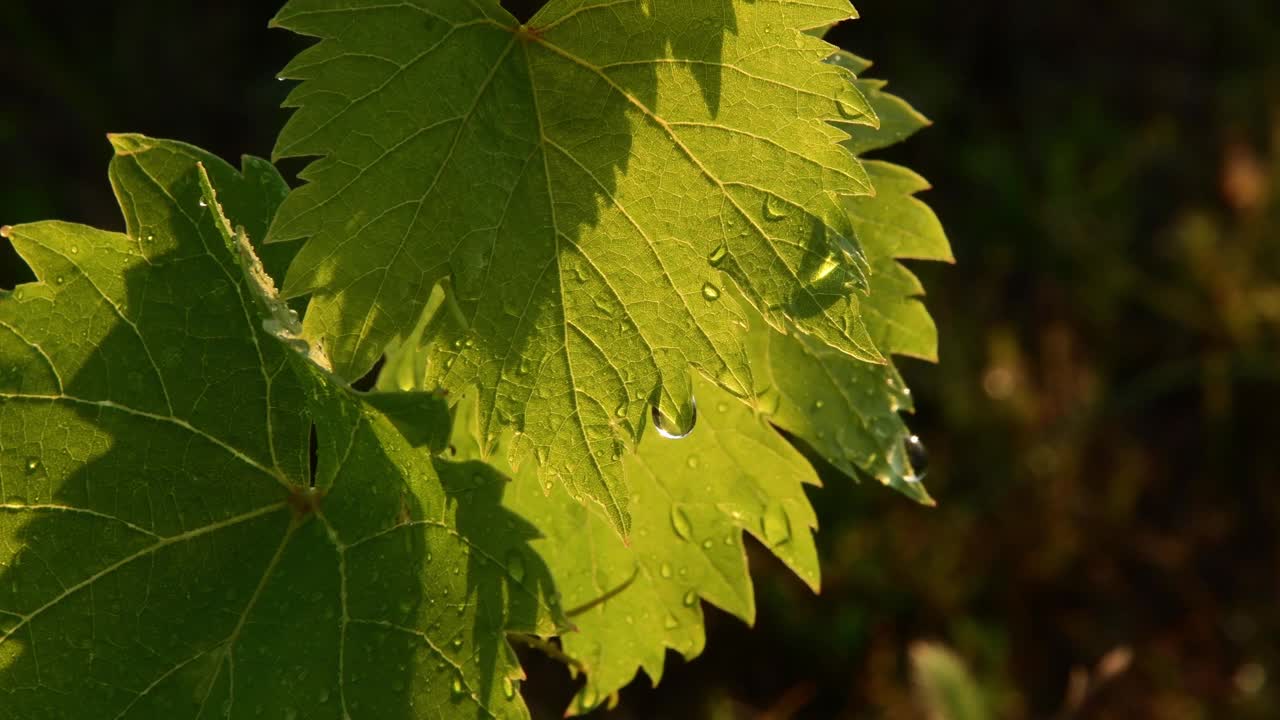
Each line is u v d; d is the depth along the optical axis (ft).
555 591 2.23
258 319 2.26
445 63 2.21
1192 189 9.29
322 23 2.19
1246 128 9.45
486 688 2.23
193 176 2.25
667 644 2.39
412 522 2.24
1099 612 7.09
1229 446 7.72
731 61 2.22
